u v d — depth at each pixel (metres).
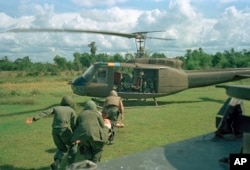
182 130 10.23
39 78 44.69
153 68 15.85
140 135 9.48
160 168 2.22
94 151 5.33
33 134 9.67
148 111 14.38
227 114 3.14
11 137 9.27
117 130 10.11
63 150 5.95
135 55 17.05
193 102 17.81
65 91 24.06
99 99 17.41
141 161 2.36
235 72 17.11
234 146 2.77
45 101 18.34
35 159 7.20
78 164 2.17
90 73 15.14
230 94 2.45
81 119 5.30
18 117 12.89
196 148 2.71
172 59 16.72
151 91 15.98
